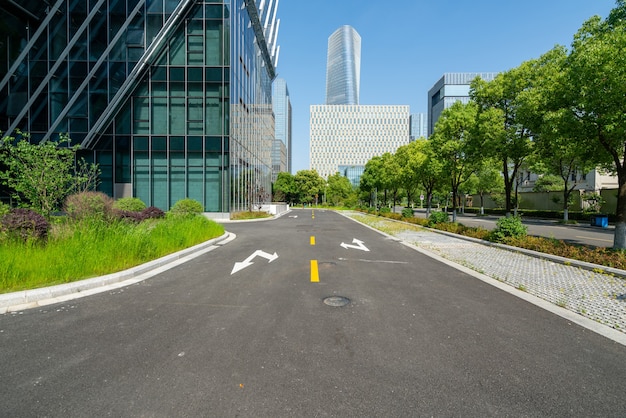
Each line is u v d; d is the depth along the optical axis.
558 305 5.16
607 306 5.10
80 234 7.73
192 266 7.95
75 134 22.70
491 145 14.28
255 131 34.44
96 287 5.98
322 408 2.54
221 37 24.28
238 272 7.29
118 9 23.00
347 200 69.81
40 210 10.27
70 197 12.77
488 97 15.23
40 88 22.34
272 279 6.65
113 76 23.06
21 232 7.24
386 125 141.50
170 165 24.09
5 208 9.29
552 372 3.13
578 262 8.06
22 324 4.19
